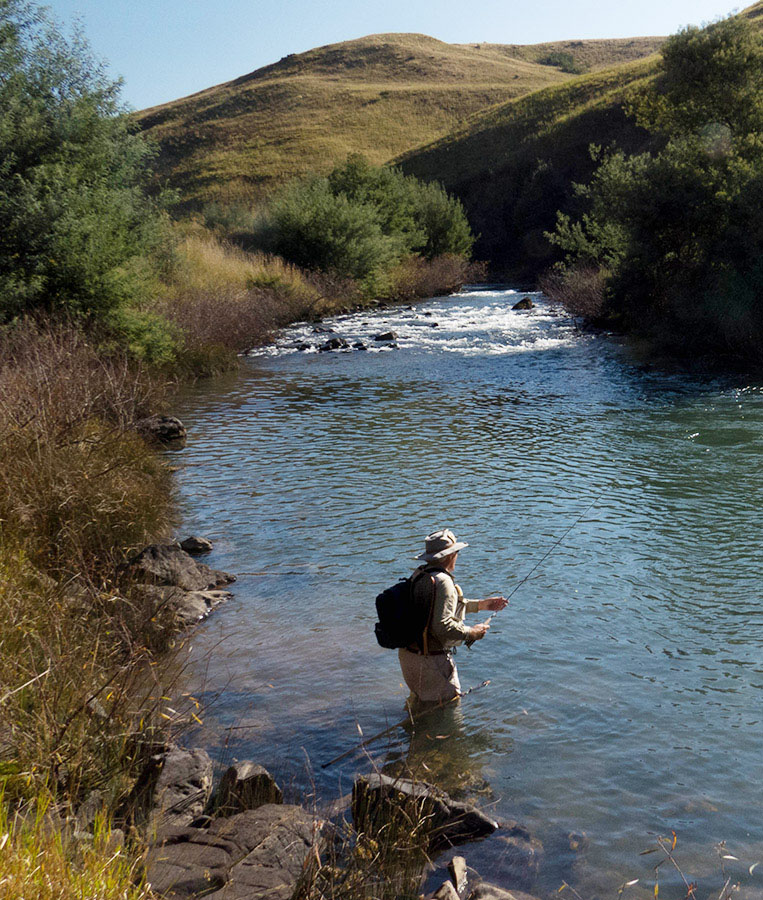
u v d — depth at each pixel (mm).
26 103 16719
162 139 101625
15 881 2512
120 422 10461
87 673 4742
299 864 3588
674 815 4152
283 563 8031
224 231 41438
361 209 39375
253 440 13383
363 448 12594
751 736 4855
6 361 10875
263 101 107562
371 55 120375
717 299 19703
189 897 3178
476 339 25234
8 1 16453
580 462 11281
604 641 6199
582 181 57969
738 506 9156
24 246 15242
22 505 7137
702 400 14984
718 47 24406
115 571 7012
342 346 24344
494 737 4953
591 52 138500
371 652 6125
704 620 6484
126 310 17234
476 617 6727
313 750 4855
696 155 22359
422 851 3783
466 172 67750
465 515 9250
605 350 21766
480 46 142250
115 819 3762
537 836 4027
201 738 4953
